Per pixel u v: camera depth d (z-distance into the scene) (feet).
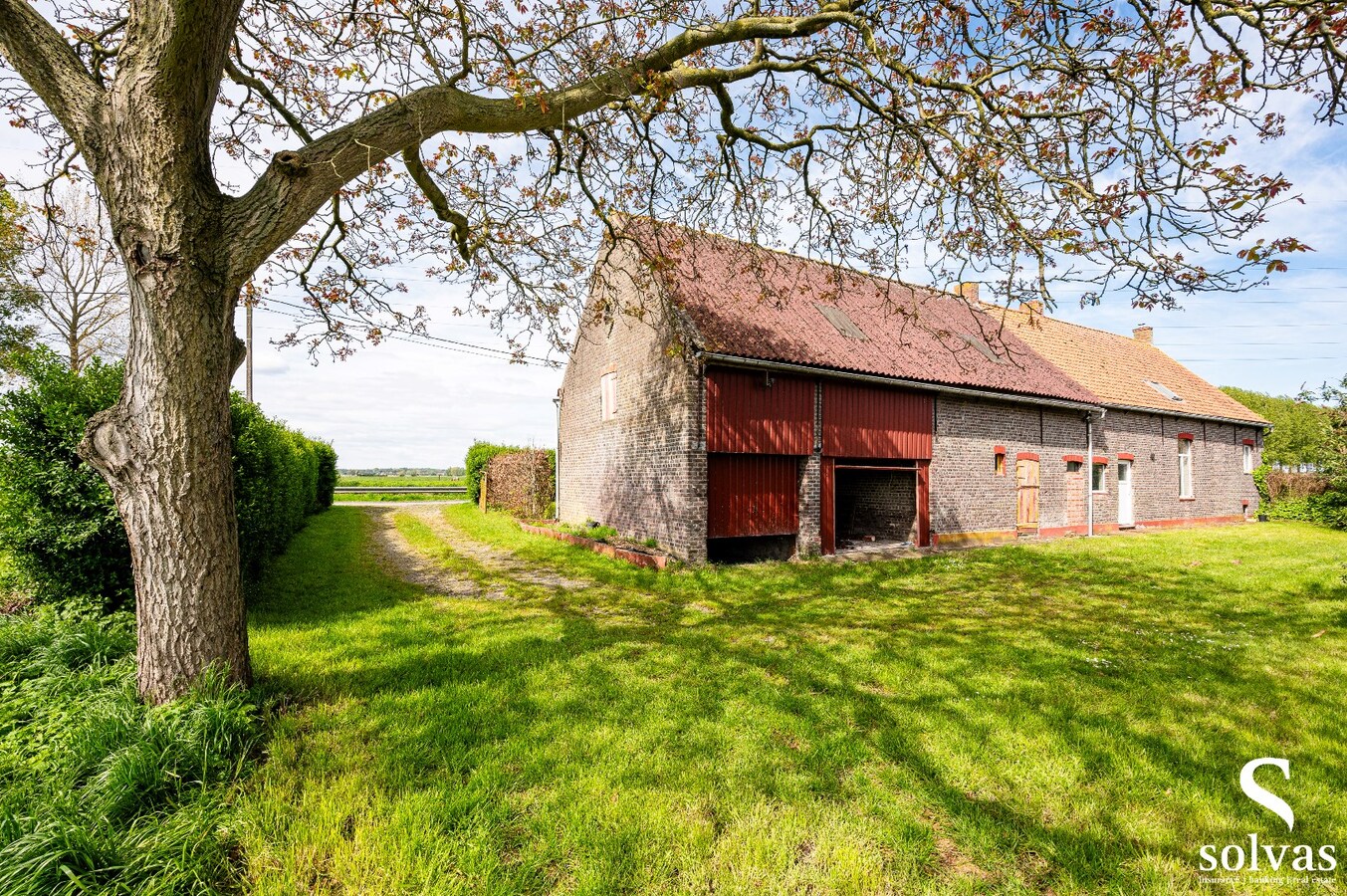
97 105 11.68
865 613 23.15
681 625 21.08
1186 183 14.78
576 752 11.35
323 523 56.80
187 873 7.84
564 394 56.85
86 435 12.01
